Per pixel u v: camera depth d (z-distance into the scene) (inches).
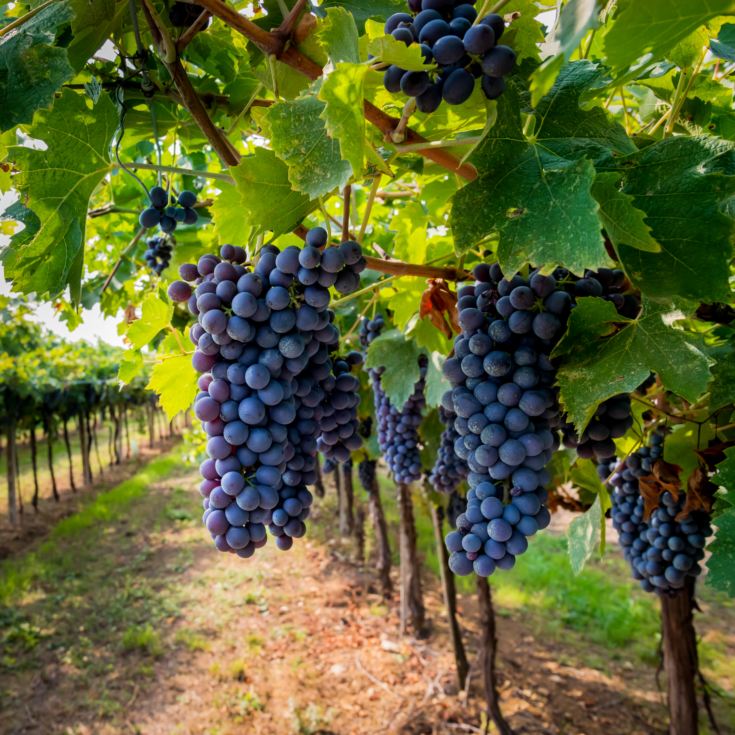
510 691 250.8
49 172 63.9
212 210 77.9
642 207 53.6
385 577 350.0
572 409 54.3
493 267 61.7
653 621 308.3
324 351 62.4
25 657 292.5
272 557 414.0
